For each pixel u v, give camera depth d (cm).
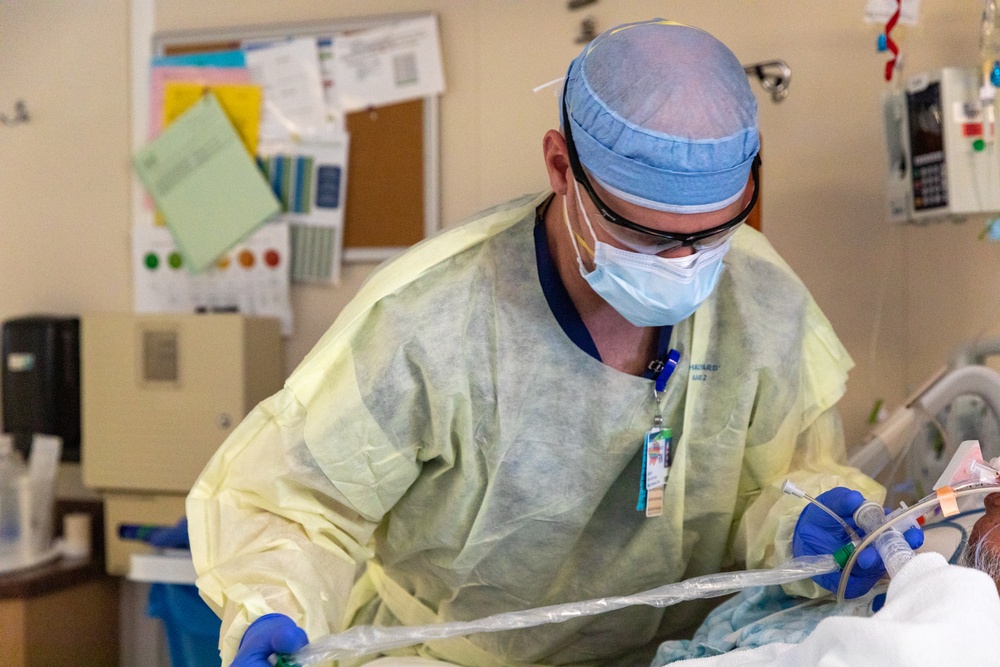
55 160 237
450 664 105
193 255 225
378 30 214
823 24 188
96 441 209
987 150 150
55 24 237
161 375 205
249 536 99
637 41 96
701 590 88
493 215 114
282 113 221
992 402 135
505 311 107
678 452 111
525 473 108
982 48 150
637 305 98
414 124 213
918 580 69
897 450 146
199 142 225
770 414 114
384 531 120
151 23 231
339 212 218
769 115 191
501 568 115
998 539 83
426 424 107
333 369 104
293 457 101
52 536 224
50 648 201
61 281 237
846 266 188
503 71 208
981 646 62
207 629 183
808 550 94
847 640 65
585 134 94
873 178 187
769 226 192
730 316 114
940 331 183
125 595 227
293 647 80
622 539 117
